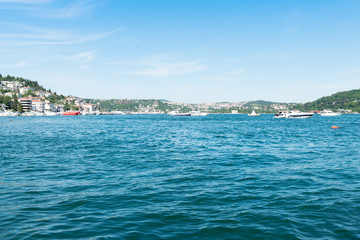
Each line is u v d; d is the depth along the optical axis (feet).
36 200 42.34
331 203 40.34
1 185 51.70
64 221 33.83
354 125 328.90
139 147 111.86
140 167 69.46
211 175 59.93
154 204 40.32
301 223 33.12
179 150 102.94
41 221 33.83
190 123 397.19
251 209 38.06
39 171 64.49
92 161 78.23
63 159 81.61
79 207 39.04
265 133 196.65
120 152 96.99
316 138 155.74
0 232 30.66
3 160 79.56
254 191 47.14
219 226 32.37
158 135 176.04
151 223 33.27
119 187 50.01
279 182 53.47
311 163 75.15
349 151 99.91
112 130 226.79
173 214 36.22
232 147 112.88
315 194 45.11
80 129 236.43
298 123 395.34
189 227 32.14
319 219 34.35
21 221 33.86
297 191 46.98
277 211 37.22
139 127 279.28
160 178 57.16
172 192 46.60
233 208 38.55
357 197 43.27
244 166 70.85
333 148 109.29
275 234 30.27
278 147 112.88
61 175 60.29
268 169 66.69
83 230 31.14
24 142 129.29
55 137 157.17
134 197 43.78
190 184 52.11
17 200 42.34
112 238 29.19
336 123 388.16
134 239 28.99
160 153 94.89
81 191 47.42
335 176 58.54
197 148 109.29
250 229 31.53
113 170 65.72
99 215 35.91
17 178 57.47
